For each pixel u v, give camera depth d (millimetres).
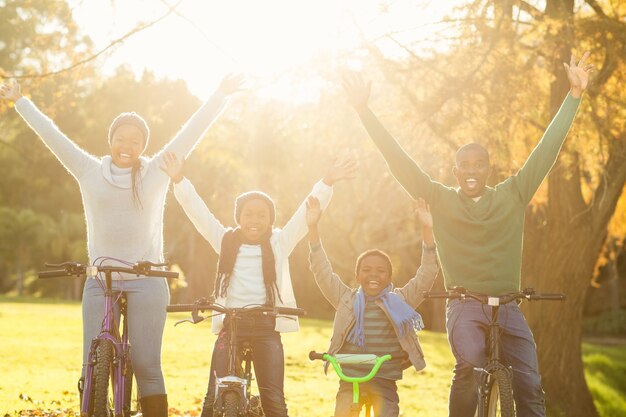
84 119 41781
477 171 7027
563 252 16891
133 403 7461
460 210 7051
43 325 30312
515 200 7102
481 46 12609
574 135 12797
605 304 58625
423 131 13438
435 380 21625
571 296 17141
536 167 7191
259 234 7176
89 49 12336
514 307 6844
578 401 17266
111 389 6691
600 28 12938
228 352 6578
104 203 7117
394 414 6742
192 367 20438
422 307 57812
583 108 12695
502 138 12797
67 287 71062
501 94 12508
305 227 7285
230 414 5844
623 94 13109
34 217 63750
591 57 13062
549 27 12906
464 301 6844
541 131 13211
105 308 6742
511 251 7008
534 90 12930
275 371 6797
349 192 39188
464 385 6695
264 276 7082
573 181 16609
